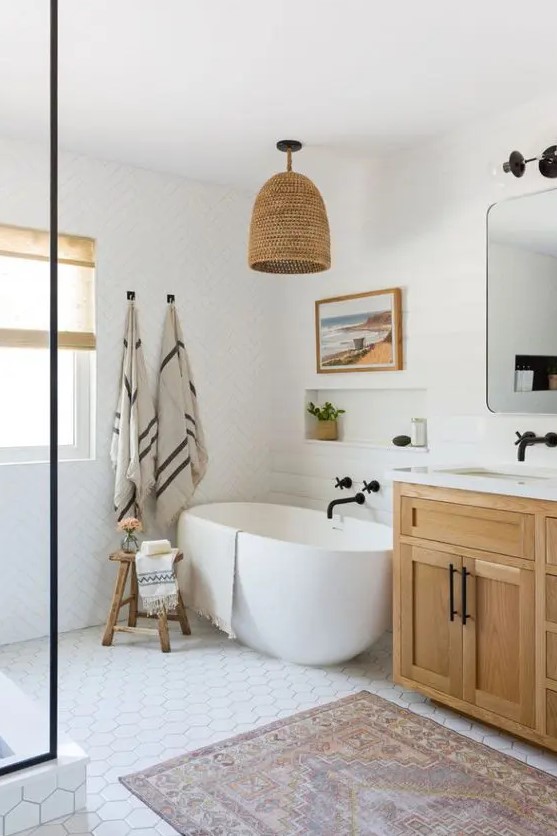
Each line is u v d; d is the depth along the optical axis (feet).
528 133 10.28
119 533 12.98
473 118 10.80
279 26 8.20
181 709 9.29
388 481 12.48
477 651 8.73
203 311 14.06
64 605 12.40
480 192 10.94
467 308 11.16
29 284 7.34
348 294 13.24
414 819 6.83
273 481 15.07
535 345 10.12
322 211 11.25
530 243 10.23
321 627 10.37
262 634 11.04
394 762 7.90
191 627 12.65
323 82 9.61
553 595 7.93
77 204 12.43
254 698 9.64
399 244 12.25
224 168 13.14
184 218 13.74
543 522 8.02
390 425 13.15
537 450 10.28
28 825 6.66
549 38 8.48
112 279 12.84
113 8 7.80
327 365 13.65
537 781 7.53
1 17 7.88
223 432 14.38
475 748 8.23
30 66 8.86
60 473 12.34
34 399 7.31
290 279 14.62
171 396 13.23
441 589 9.19
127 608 13.00
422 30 8.29
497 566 8.50
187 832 6.63
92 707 9.36
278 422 14.99
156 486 13.19
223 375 14.37
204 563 12.02
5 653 7.98
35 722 7.33
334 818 6.84
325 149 12.07
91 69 9.19
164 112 10.58
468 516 8.84
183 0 7.67
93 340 12.64
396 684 10.13
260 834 6.60
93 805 7.08
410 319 12.09
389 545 11.72
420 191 11.87
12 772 6.67
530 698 8.13
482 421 10.96
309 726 8.77
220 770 7.73
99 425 12.73
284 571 10.61
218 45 8.61
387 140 11.64
